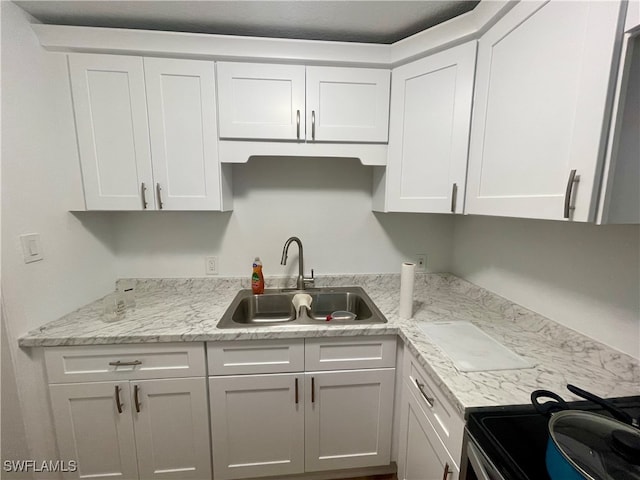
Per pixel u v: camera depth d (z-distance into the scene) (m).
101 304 1.50
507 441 0.67
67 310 1.36
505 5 0.96
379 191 1.63
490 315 1.41
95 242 1.54
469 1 1.15
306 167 1.78
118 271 1.73
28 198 1.16
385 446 1.40
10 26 1.09
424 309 1.50
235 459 1.34
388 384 1.35
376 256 1.90
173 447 1.29
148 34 1.26
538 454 0.64
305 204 1.80
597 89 0.68
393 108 1.43
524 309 1.29
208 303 1.56
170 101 1.36
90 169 1.36
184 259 1.76
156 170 1.39
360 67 1.42
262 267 1.82
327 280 1.86
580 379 0.88
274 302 1.72
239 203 1.76
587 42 0.70
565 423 0.62
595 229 0.98
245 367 1.27
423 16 1.25
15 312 1.11
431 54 1.29
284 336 1.24
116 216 1.68
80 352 1.19
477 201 1.16
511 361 0.97
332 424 1.36
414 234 1.90
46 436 1.21
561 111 0.78
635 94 0.68
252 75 1.37
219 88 1.36
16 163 1.11
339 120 1.44
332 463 1.39
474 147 1.17
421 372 1.06
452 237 1.93
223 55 1.33
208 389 1.27
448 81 1.25
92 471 1.27
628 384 0.85
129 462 1.28
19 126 1.12
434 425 0.95
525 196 0.92
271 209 1.78
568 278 1.08
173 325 1.28
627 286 0.89
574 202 0.75
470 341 1.12
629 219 0.72
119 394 1.23
